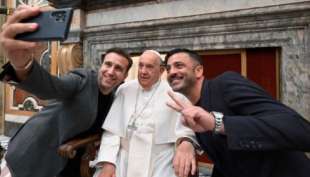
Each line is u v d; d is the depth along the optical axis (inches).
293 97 123.3
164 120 75.0
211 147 53.6
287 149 44.3
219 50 148.7
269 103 46.4
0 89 272.7
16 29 33.6
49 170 81.0
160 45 167.0
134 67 122.3
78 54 207.6
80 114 75.1
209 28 146.3
